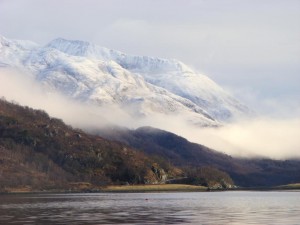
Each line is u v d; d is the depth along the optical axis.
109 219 178.38
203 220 174.62
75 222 168.50
